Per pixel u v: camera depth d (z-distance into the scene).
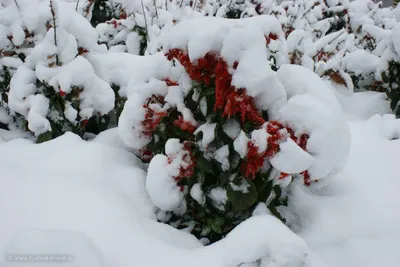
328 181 0.88
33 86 1.02
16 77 1.02
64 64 1.02
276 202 0.91
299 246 0.71
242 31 0.76
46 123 1.00
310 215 0.89
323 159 0.79
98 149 0.94
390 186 0.94
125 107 0.88
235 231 0.75
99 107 1.06
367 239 0.83
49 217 0.80
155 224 0.83
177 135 0.86
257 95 0.79
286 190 0.92
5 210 0.81
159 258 0.76
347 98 1.36
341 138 0.81
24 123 1.10
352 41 1.58
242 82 0.76
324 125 0.79
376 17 1.98
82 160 0.91
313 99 0.81
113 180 0.89
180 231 0.84
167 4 1.60
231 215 0.84
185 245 0.81
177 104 0.84
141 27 1.42
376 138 1.12
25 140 1.01
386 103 1.33
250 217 0.79
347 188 0.94
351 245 0.82
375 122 1.19
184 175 0.84
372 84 1.44
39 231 0.74
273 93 0.79
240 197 0.80
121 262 0.75
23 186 0.85
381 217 0.86
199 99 0.82
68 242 0.73
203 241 0.85
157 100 0.87
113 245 0.77
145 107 0.87
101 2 1.70
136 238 0.79
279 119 0.80
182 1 1.67
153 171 0.84
